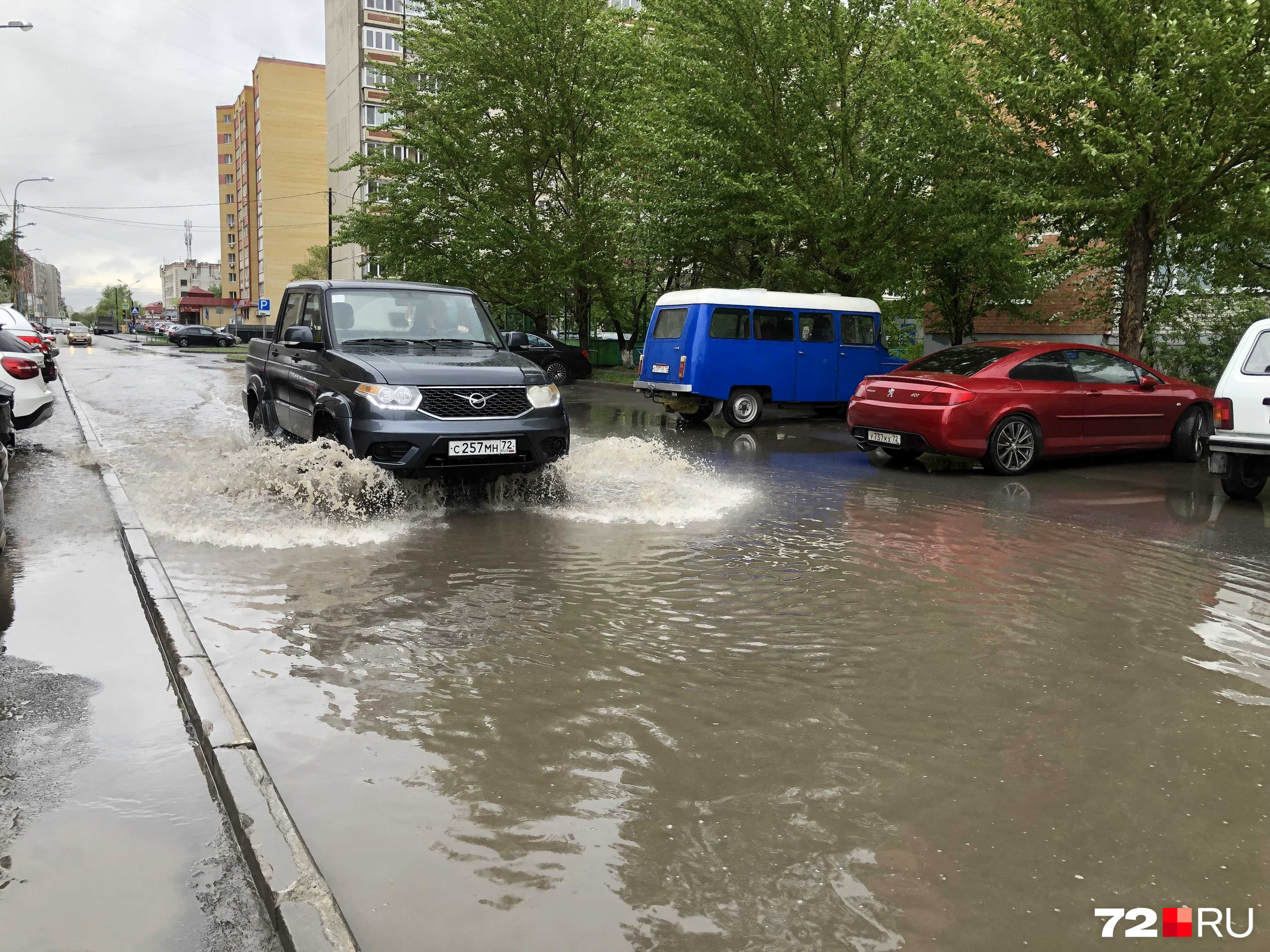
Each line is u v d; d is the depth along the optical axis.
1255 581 5.59
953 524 7.30
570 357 25.97
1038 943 2.19
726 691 3.75
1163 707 3.63
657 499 8.09
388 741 3.25
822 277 19.11
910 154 17.23
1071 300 22.09
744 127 18.78
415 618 4.66
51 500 7.36
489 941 2.18
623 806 2.82
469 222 28.58
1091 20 13.34
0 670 3.83
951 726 3.44
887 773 3.05
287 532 6.53
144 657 4.02
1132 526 7.29
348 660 4.05
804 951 2.15
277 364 9.38
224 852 2.54
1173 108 12.52
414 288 8.80
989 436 9.98
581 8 27.50
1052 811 2.82
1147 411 10.95
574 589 5.23
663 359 15.35
